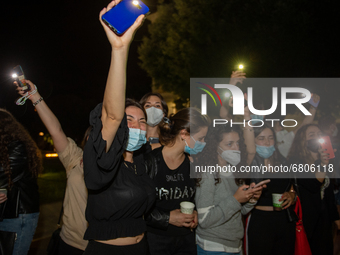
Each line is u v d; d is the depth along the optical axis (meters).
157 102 3.75
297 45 7.34
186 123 2.71
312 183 3.59
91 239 1.96
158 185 2.62
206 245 2.74
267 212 3.28
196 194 2.81
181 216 2.52
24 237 2.79
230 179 3.04
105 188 1.98
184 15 10.49
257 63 7.73
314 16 7.54
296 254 3.25
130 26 1.50
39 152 3.07
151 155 2.69
